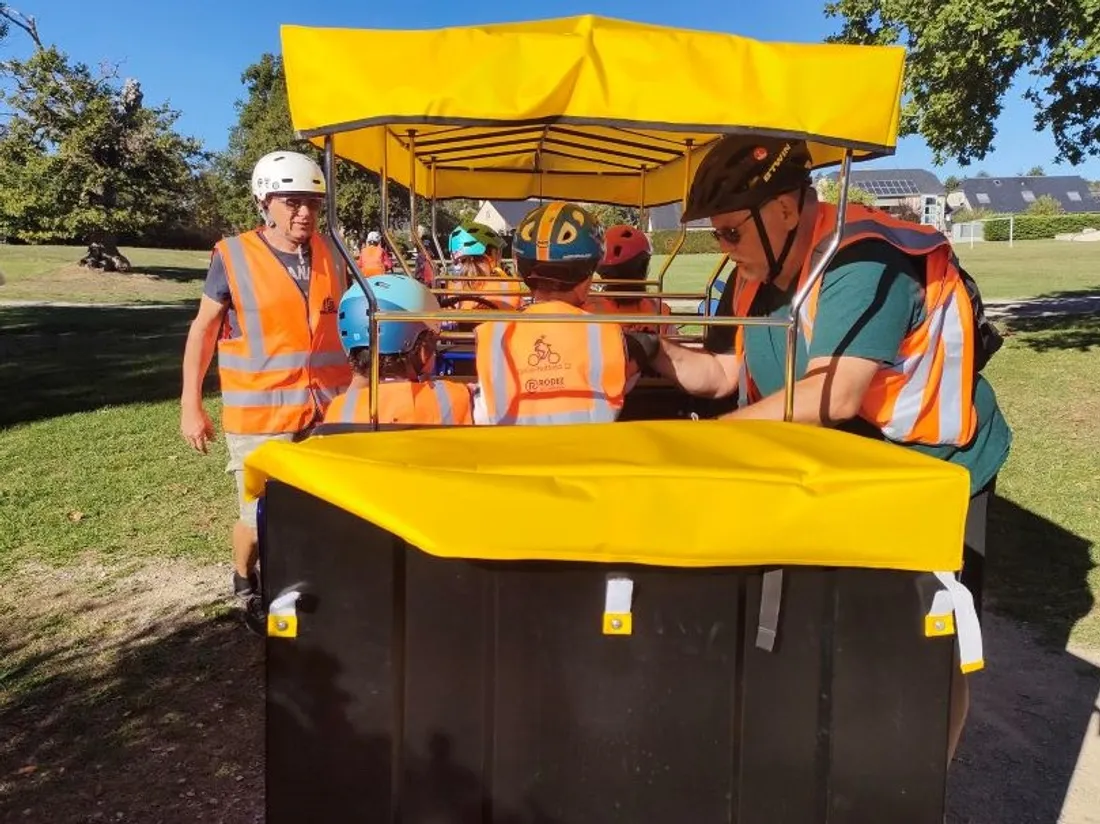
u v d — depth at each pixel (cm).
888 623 166
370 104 176
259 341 380
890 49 181
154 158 2950
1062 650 406
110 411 907
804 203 225
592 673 166
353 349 267
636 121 177
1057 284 2534
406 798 171
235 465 391
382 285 268
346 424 208
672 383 329
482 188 574
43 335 1570
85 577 484
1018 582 476
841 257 212
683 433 187
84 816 291
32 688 370
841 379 206
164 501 610
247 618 409
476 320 192
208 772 315
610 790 169
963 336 223
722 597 164
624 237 461
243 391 383
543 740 167
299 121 179
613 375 230
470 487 155
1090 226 6588
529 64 175
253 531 390
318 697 168
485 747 169
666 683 166
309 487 158
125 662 392
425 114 175
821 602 165
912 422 226
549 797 169
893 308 209
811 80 180
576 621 164
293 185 372
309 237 388
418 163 529
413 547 164
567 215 248
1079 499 601
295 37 176
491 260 561
